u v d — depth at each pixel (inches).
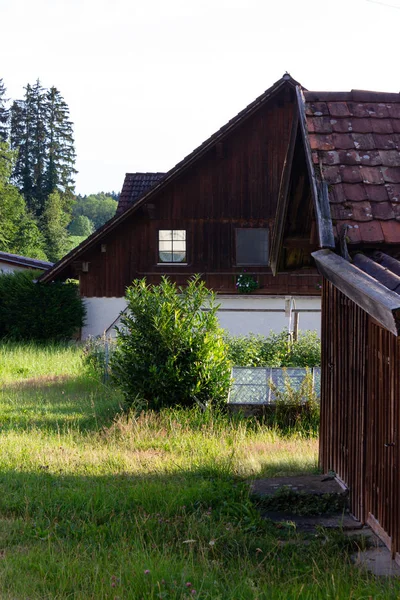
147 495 338.0
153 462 427.8
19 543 281.3
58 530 296.5
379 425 286.0
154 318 594.6
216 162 1082.1
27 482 368.5
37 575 245.6
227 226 1085.8
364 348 307.9
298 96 335.0
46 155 3063.5
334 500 330.3
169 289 624.7
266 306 1082.7
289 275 1080.8
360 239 283.3
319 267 301.6
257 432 537.0
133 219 1104.2
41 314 1140.5
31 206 3014.3
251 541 280.2
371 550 275.1
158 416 559.5
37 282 1133.7
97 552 268.1
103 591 227.3
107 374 771.4
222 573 247.9
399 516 257.3
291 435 524.7
